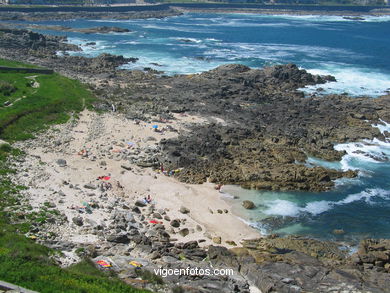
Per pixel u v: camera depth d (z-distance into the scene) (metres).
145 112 97.25
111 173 68.44
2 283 36.25
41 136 78.62
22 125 81.31
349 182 73.31
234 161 77.19
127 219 55.66
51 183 62.53
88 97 103.56
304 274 46.59
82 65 140.00
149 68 140.12
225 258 49.16
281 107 106.94
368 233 59.44
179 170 72.31
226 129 89.31
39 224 51.38
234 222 59.56
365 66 155.00
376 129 95.44
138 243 50.72
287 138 87.94
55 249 46.44
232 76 129.00
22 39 160.62
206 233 55.78
